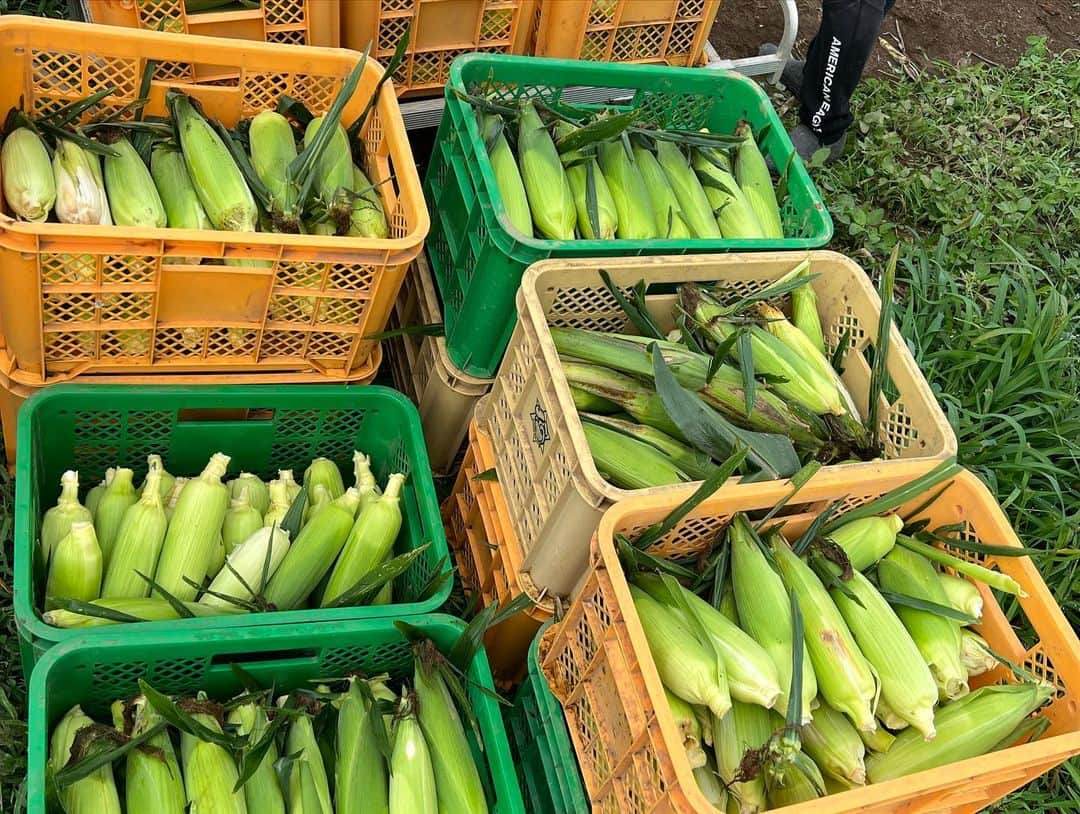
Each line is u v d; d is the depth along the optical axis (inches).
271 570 101.3
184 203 107.1
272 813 87.2
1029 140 200.2
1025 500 136.7
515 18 135.9
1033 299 153.4
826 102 174.4
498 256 106.0
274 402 111.1
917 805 84.6
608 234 117.6
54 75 109.7
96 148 103.9
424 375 125.9
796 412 101.8
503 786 90.7
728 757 82.8
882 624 89.4
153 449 111.9
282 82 118.7
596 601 88.0
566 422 88.8
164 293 100.1
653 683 75.8
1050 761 82.6
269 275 100.7
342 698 95.7
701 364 102.2
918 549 98.4
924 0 230.2
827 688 85.3
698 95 134.0
